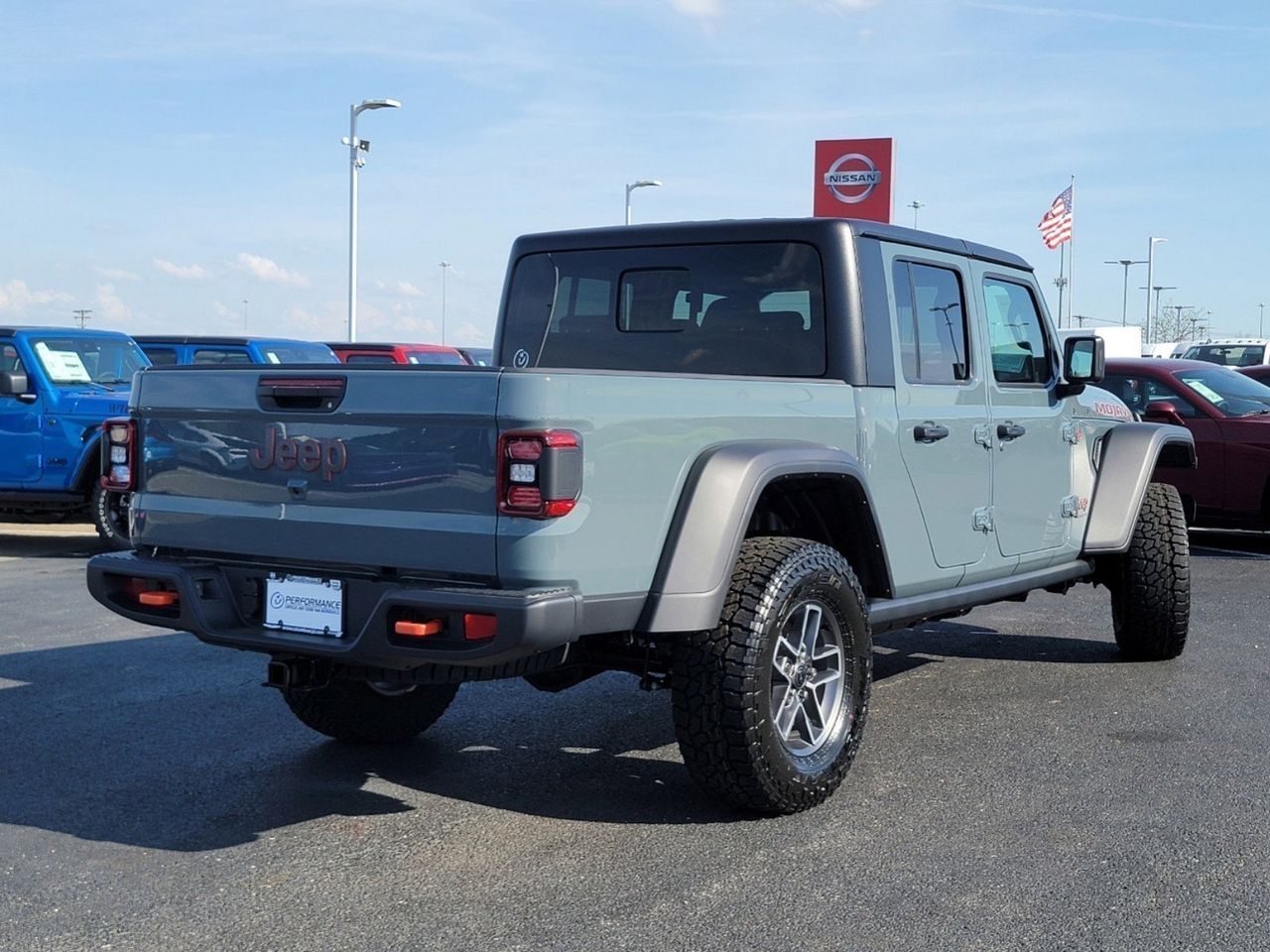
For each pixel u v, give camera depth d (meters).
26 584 9.96
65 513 11.75
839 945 3.49
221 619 4.39
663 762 5.25
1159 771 5.08
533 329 5.96
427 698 5.44
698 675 4.28
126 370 12.42
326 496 4.16
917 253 5.45
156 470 4.62
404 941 3.53
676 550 4.14
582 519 3.87
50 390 11.49
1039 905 3.75
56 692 6.40
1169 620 6.94
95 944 3.52
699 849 4.22
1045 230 32.91
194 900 3.82
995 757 5.28
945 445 5.45
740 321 5.31
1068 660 7.18
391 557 4.02
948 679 6.71
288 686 4.27
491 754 5.38
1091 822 4.47
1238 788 4.86
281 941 3.54
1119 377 12.23
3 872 4.04
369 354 18.64
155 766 5.19
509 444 3.80
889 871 4.02
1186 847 4.23
